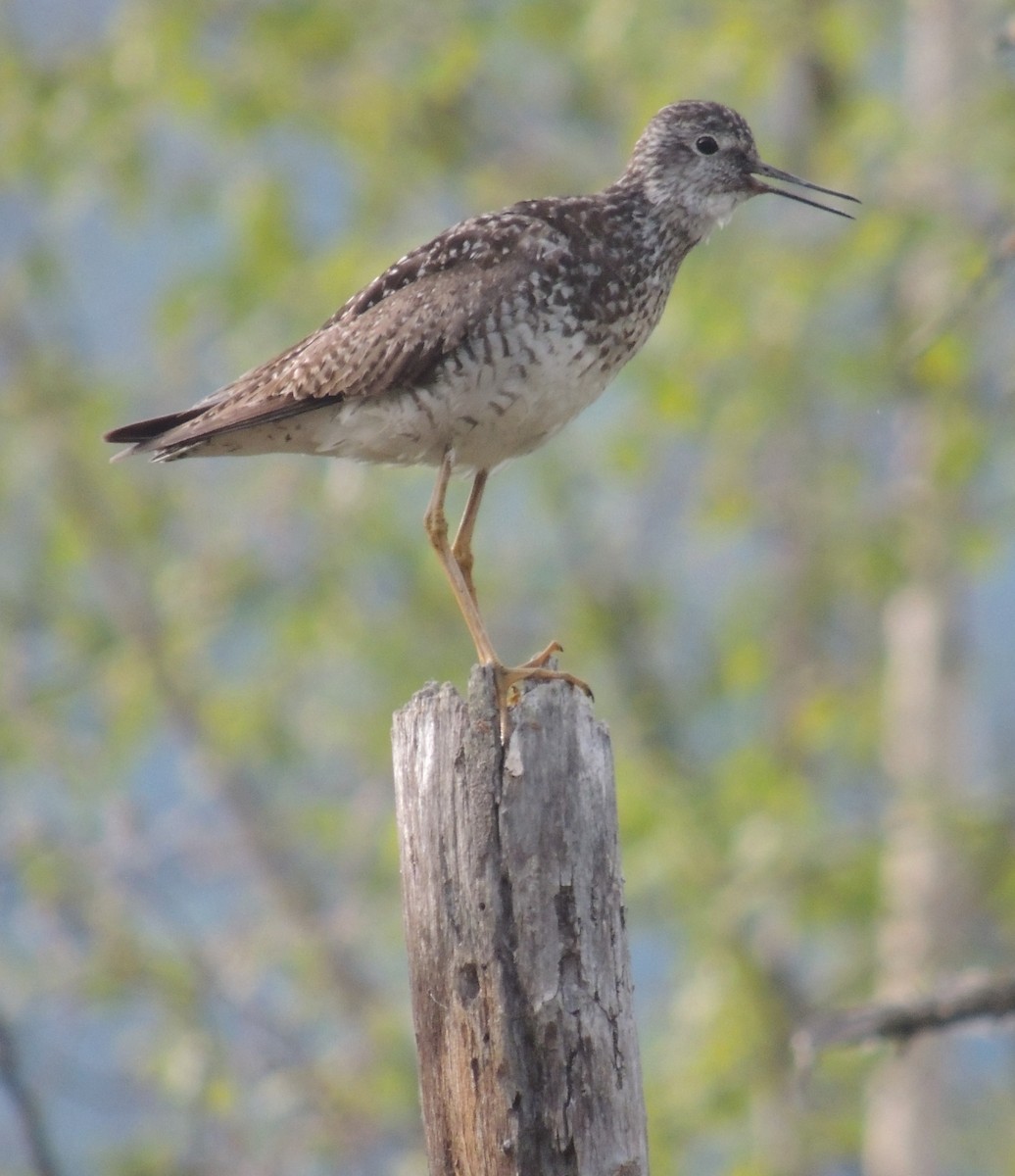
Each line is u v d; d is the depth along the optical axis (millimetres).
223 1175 13164
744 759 15117
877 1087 14555
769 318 14500
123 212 16812
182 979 14062
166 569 17359
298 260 16547
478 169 17219
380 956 16078
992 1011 8055
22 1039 11945
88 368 18219
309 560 17188
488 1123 5453
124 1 16109
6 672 16938
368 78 16281
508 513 18500
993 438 14078
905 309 15188
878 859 14039
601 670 18375
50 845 14008
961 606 15180
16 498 18125
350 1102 13914
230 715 16938
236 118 16031
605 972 5492
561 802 5531
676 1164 14391
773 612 17281
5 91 16516
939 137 13656
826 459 16234
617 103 17641
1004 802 13594
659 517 18281
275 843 16609
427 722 5680
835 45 14758
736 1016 14727
